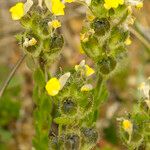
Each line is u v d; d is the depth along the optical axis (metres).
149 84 0.21
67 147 0.20
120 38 0.21
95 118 0.23
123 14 0.21
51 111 0.24
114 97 0.39
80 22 0.46
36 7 0.21
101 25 0.20
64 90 0.20
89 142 0.20
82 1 0.21
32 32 0.21
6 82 0.27
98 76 0.22
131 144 0.21
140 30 0.36
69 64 0.41
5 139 0.36
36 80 0.22
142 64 0.42
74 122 0.21
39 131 0.24
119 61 0.22
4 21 0.41
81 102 0.20
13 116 0.37
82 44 0.21
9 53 0.43
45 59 0.22
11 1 0.41
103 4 0.20
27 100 0.41
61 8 0.20
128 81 0.41
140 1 0.21
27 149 0.38
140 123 0.20
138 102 0.21
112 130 0.36
